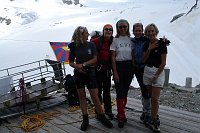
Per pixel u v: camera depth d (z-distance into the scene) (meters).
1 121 3.27
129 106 3.64
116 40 2.82
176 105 3.73
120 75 2.80
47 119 3.26
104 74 3.04
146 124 2.87
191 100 3.95
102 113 2.93
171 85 5.01
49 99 4.10
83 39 2.77
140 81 2.85
